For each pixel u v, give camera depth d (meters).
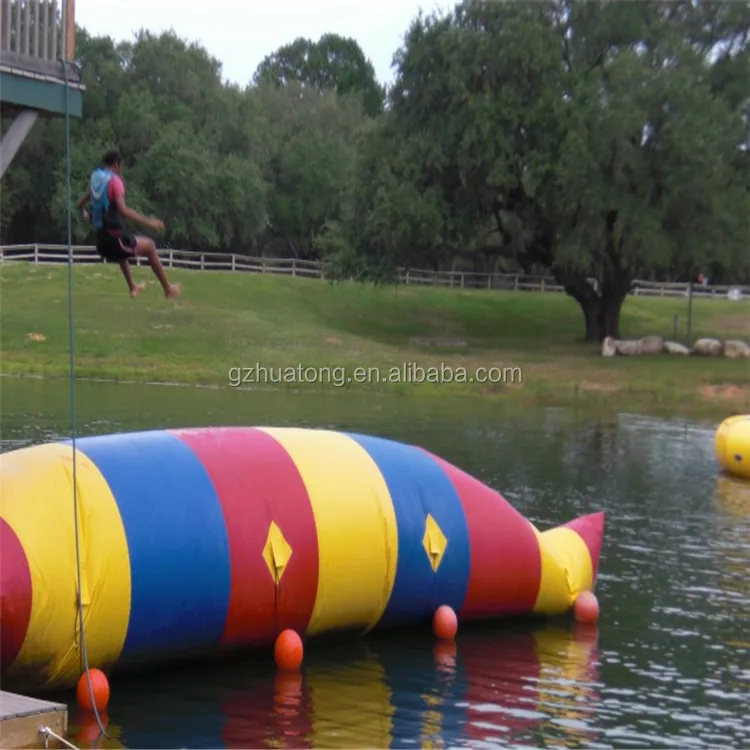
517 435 25.81
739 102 42.66
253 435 10.63
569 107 39.66
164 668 9.77
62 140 59.78
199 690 9.47
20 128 11.58
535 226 43.28
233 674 9.88
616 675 10.32
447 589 11.00
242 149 67.56
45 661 8.84
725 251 39.50
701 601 12.71
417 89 42.78
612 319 44.88
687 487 19.78
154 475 9.56
